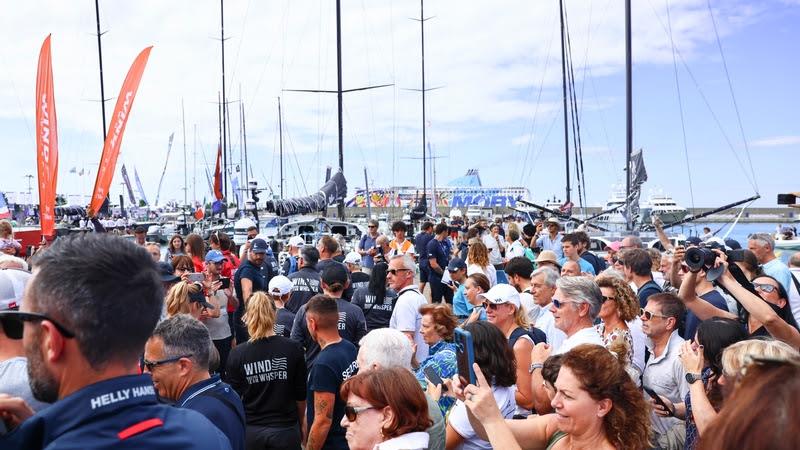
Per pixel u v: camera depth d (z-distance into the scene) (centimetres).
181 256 712
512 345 417
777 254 770
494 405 246
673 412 346
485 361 339
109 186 1129
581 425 243
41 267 138
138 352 147
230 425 290
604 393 239
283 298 623
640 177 1577
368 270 1176
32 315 137
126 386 141
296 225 1845
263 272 822
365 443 246
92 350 137
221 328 645
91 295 136
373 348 348
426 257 1214
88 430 132
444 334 450
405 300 571
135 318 143
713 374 314
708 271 394
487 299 443
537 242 1181
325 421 390
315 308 414
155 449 139
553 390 297
